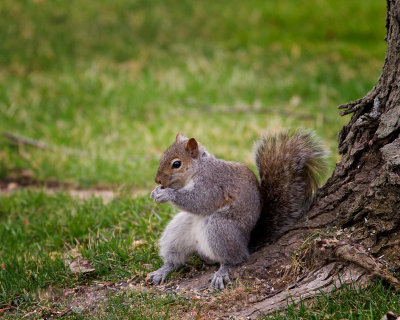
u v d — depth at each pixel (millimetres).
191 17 26344
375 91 7461
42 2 26703
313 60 21859
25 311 7434
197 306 7027
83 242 9578
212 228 8031
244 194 8234
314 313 6309
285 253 7695
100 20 25625
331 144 14383
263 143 8703
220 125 16672
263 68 21438
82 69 21562
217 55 22750
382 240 6809
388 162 6742
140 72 21344
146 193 11562
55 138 16359
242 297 7113
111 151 15219
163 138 15828
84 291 7922
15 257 8938
